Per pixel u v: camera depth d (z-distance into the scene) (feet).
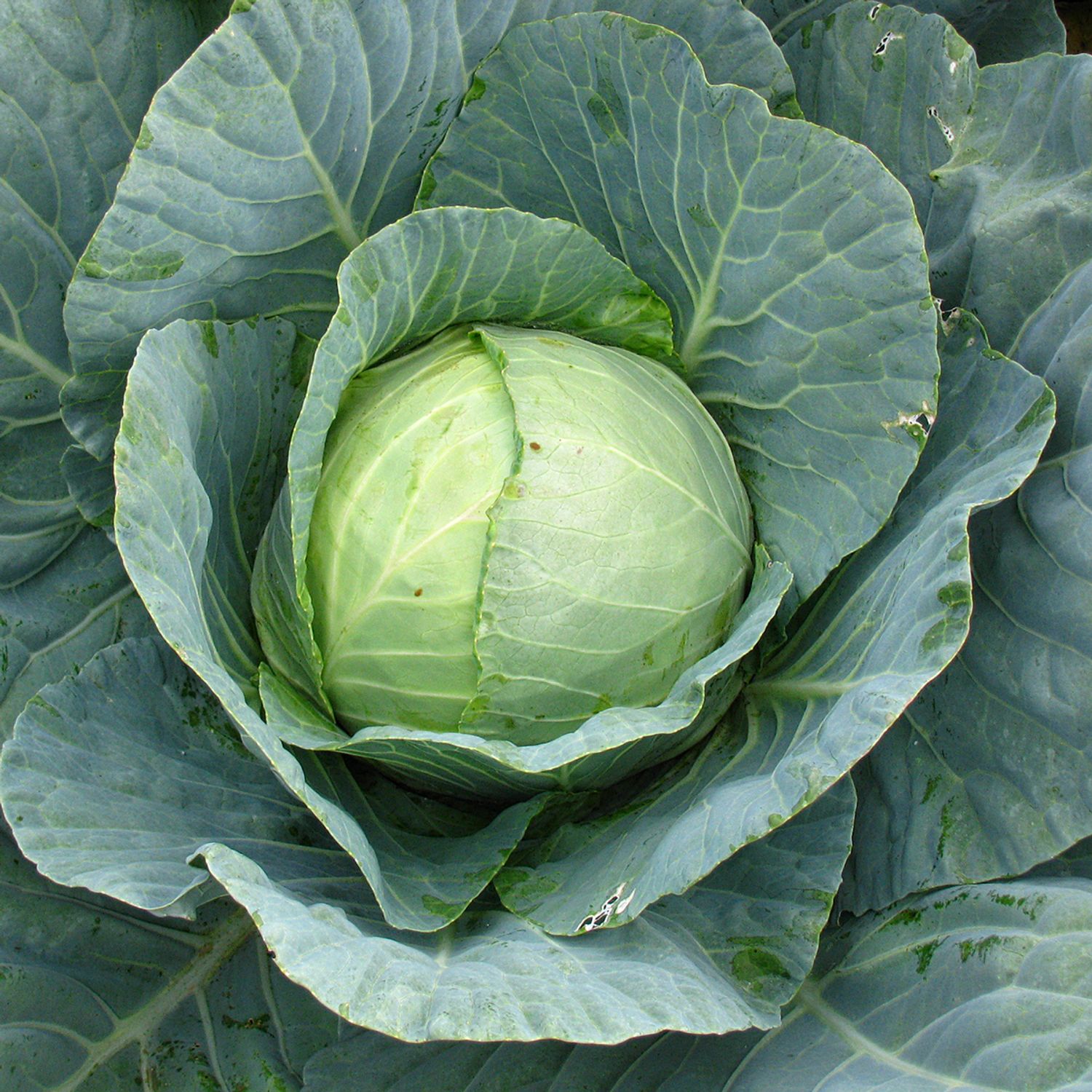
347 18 3.01
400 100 3.17
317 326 3.33
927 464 3.21
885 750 3.20
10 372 3.29
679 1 3.28
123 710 3.20
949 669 3.17
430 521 3.05
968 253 3.25
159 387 2.97
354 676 3.10
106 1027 3.23
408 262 3.07
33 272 3.25
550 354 3.15
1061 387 3.13
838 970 3.14
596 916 2.99
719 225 3.18
